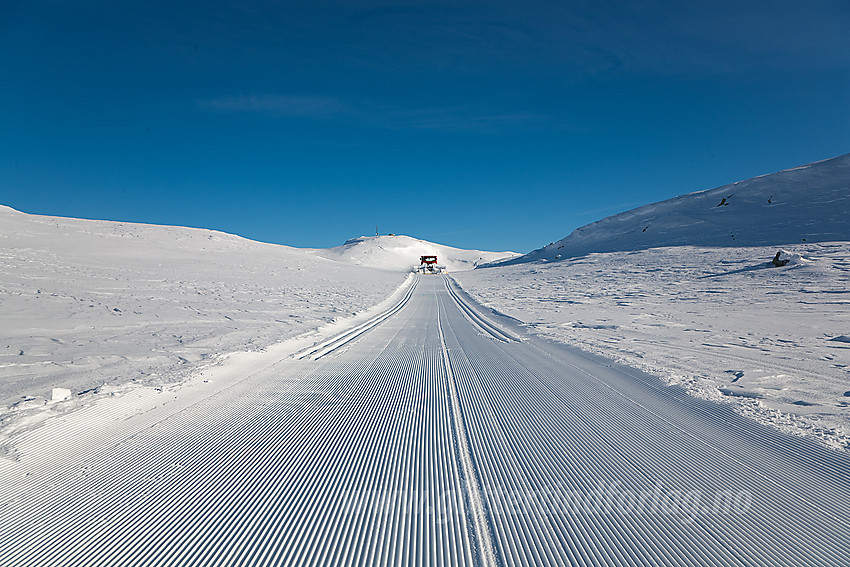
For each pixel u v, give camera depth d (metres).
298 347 11.23
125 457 4.52
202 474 4.15
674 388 7.03
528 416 5.77
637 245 50.81
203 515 3.44
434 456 4.53
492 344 11.95
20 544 3.03
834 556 2.83
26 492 3.76
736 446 4.66
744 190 64.62
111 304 16.27
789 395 6.43
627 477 3.98
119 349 9.70
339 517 3.39
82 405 5.77
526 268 52.25
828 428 5.10
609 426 5.34
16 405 5.61
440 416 5.82
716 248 39.97
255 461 4.44
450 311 21.77
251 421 5.65
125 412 5.88
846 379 7.30
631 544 2.99
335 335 13.47
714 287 25.08
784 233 40.84
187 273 28.58
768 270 27.78
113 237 40.22
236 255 42.47
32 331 11.17
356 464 4.36
